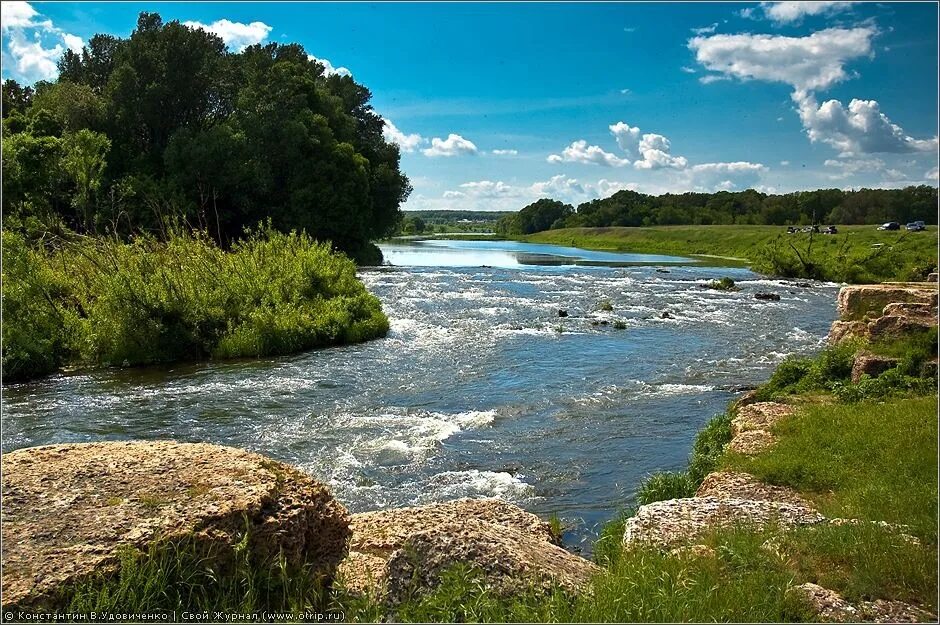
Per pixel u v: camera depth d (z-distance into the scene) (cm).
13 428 1341
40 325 1930
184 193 4550
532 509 959
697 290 3984
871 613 511
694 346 2262
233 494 509
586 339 2377
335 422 1380
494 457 1174
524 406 1503
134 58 5053
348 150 5766
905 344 1446
